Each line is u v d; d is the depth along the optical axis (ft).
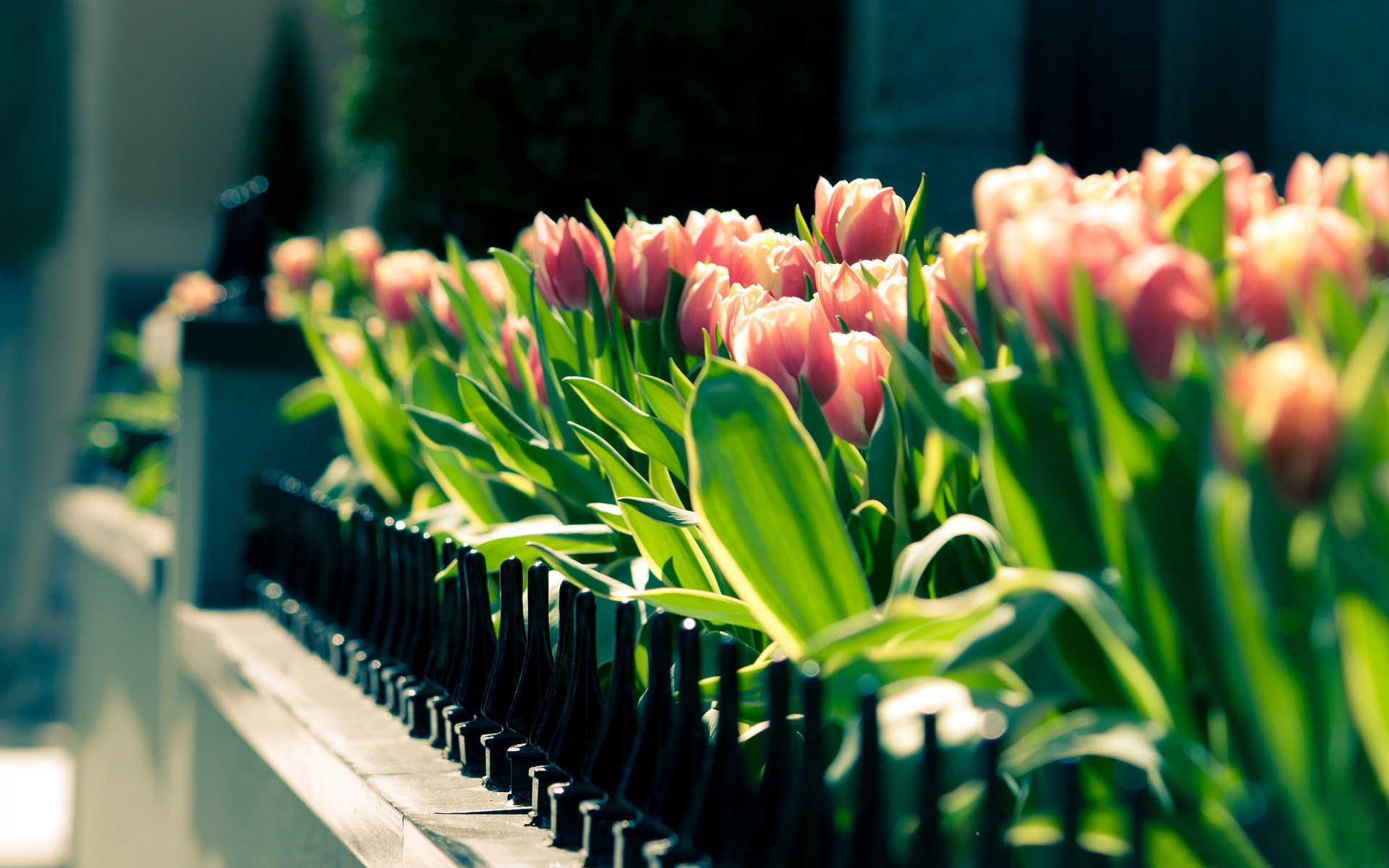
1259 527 4.44
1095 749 4.62
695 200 19.76
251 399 10.59
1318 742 4.50
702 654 5.74
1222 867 4.65
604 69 18.75
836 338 5.54
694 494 5.16
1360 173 5.26
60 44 37.78
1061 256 4.64
